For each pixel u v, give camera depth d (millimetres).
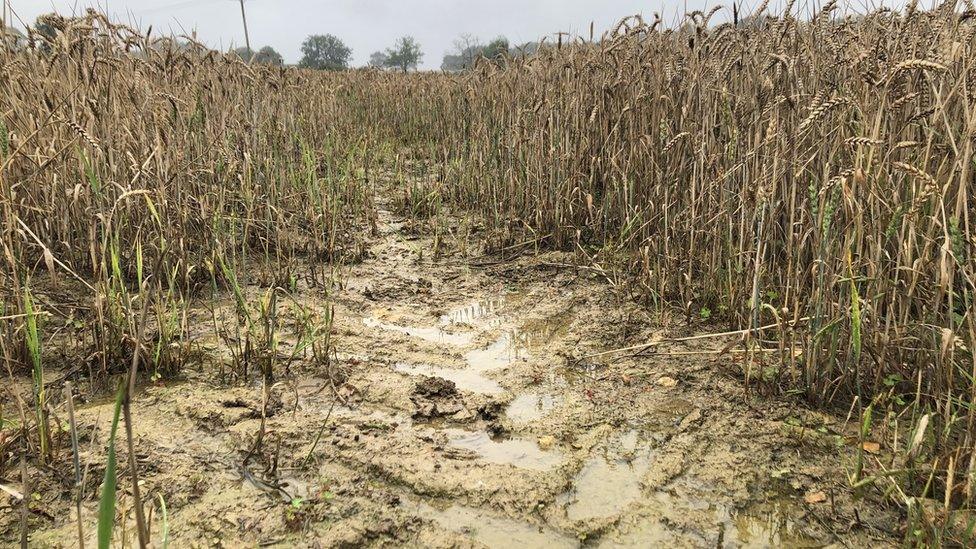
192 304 4047
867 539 2178
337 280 4703
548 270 4922
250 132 5480
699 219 4203
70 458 2467
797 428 2795
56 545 2064
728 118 3885
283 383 3201
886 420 2615
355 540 2182
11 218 3150
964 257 2789
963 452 2303
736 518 2311
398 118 10914
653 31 5258
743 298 3617
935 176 2922
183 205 4250
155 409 2904
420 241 5672
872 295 2939
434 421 2951
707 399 3072
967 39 3256
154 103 4547
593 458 2668
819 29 4035
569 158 5418
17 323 3109
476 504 2383
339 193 5992
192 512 2271
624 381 3287
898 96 3086
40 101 4164
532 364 3510
